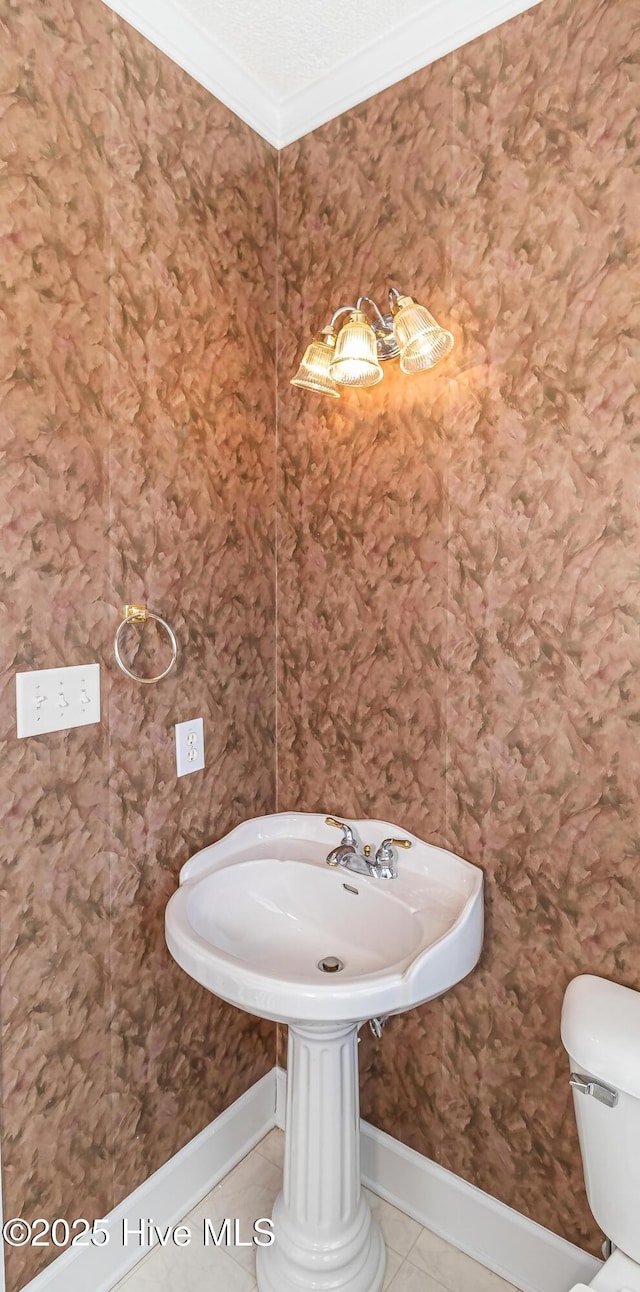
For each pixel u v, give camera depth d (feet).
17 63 3.22
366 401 4.48
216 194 4.41
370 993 3.03
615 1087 2.99
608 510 3.51
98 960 3.88
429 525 4.19
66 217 3.48
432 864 4.22
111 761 3.89
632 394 3.40
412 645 4.33
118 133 3.74
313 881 4.33
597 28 3.42
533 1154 3.95
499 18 3.73
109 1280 4.02
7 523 3.28
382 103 4.28
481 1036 4.11
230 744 4.76
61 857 3.64
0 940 3.36
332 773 4.84
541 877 3.84
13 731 3.36
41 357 3.40
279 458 5.03
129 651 3.97
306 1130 3.92
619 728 3.53
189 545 4.34
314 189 4.71
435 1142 4.37
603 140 3.42
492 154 3.80
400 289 4.26
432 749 4.26
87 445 3.65
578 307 3.55
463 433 4.01
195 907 3.95
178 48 4.04
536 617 3.78
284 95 4.67
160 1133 4.35
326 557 4.78
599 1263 3.72
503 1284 4.07
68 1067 3.74
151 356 4.01
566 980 3.77
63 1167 3.74
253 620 4.92
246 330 4.72
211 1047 4.72
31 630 3.42
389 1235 4.39
